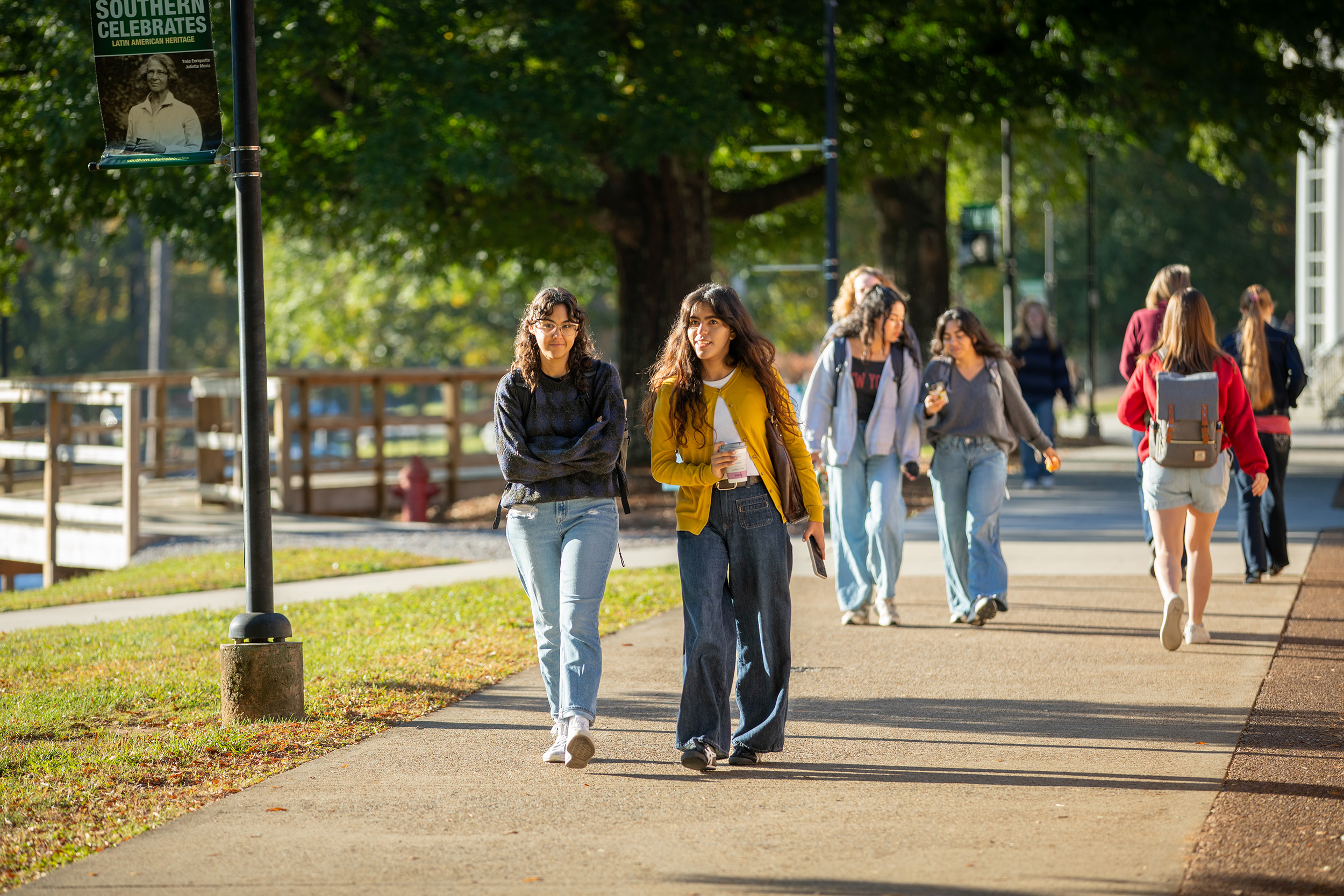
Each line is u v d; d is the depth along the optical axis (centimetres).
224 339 16025
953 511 1966
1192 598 1778
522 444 1276
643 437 4462
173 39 1467
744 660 1288
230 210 3850
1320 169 8319
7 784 1242
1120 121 4684
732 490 1266
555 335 1268
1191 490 1725
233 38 1471
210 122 1473
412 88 3422
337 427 4141
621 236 4394
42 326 14938
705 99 3625
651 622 2075
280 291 9325
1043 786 1198
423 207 3762
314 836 1101
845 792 1198
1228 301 12375
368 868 1024
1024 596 2178
